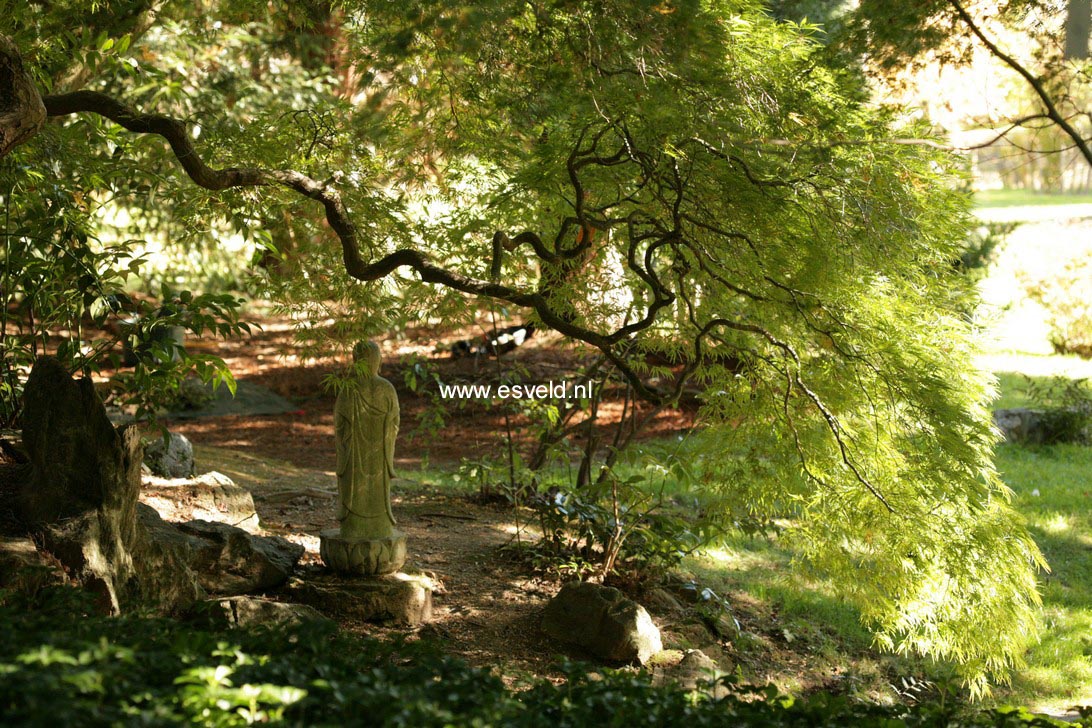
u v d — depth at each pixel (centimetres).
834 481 761
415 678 391
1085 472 1315
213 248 1820
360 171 755
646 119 559
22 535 545
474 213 802
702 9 559
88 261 675
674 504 1124
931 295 758
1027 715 457
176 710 306
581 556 880
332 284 741
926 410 681
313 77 1512
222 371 629
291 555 768
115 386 670
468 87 646
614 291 859
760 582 948
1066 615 934
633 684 418
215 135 736
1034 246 2727
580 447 1364
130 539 592
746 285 697
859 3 666
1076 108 742
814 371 749
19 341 710
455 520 1005
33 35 642
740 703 414
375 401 746
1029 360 1889
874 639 806
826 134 624
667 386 1550
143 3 754
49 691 284
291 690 313
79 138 712
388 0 519
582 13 540
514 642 727
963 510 740
